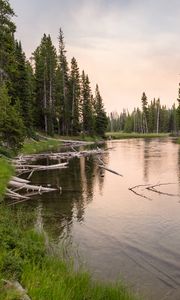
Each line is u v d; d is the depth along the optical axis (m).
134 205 19.41
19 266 8.10
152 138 112.12
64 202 20.22
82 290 8.37
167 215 17.25
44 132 75.50
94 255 12.30
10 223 12.21
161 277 10.70
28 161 41.44
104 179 28.39
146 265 11.55
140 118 160.88
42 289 7.24
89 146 69.00
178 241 13.75
